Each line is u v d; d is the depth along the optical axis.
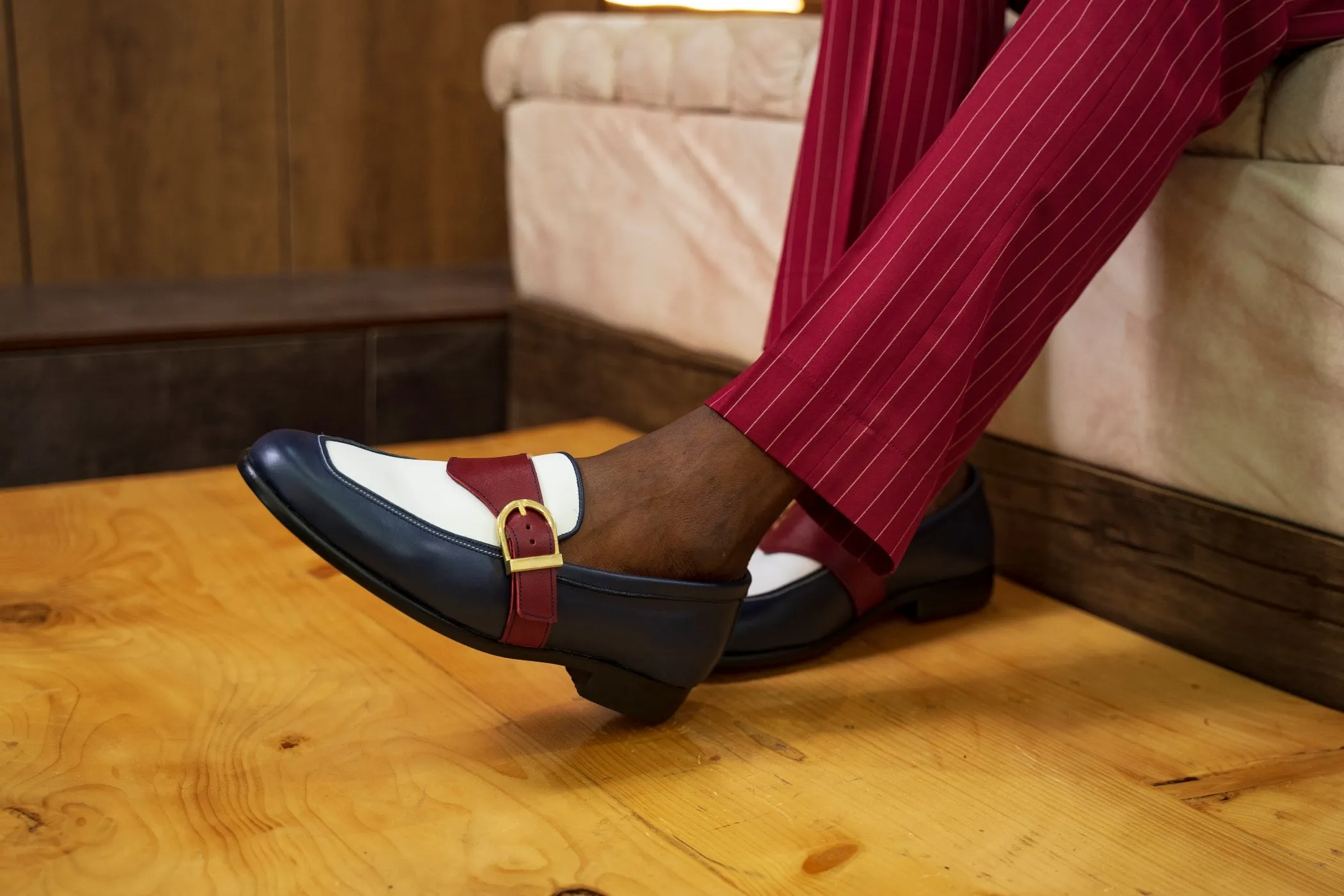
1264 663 1.04
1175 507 1.10
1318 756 0.90
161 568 1.18
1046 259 0.81
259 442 0.76
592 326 1.89
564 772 0.82
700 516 0.80
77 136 2.39
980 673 1.04
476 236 2.92
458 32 2.77
